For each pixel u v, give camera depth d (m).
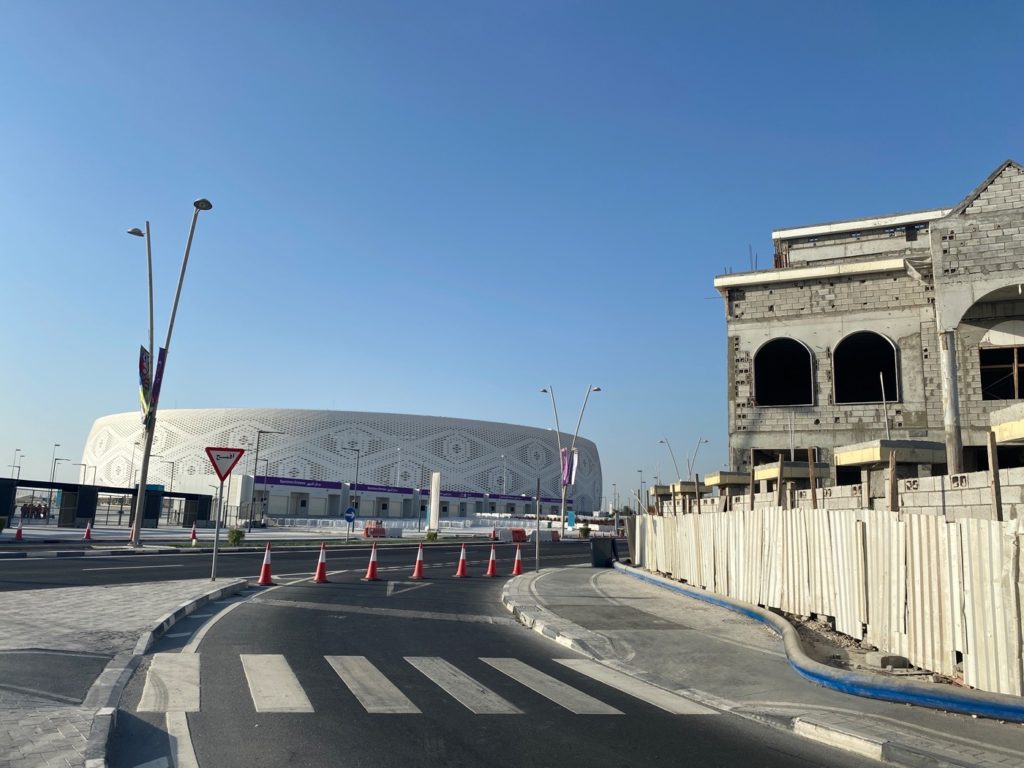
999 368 25.08
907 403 26.81
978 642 7.82
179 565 23.36
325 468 121.06
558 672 9.47
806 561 12.84
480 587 20.23
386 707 7.22
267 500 102.94
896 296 27.62
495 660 10.04
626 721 7.14
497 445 134.38
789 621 12.92
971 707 7.26
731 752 6.26
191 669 8.64
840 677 8.49
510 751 6.02
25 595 13.83
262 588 17.70
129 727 6.35
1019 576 7.23
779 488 14.94
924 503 10.84
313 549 35.75
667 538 22.58
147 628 10.73
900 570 9.55
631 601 17.22
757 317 29.25
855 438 27.25
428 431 128.75
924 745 6.21
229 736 6.16
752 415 28.66
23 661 8.30
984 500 9.36
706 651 11.04
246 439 120.44
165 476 121.12
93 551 27.91
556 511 136.00
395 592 17.89
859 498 12.45
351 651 10.12
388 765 5.56
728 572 16.91
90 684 7.52
